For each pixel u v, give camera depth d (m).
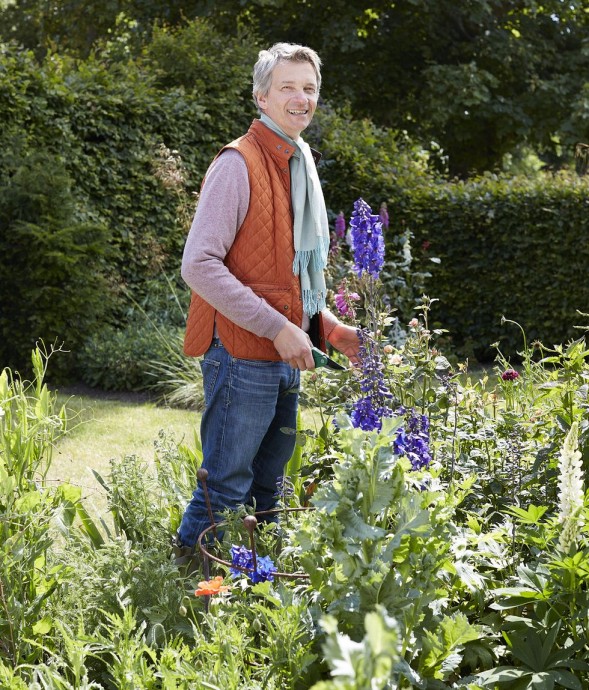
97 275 7.77
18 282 7.48
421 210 9.30
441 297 9.22
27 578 2.37
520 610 2.20
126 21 15.84
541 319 9.05
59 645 2.30
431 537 1.88
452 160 16.53
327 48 15.02
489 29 15.16
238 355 2.65
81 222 7.86
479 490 2.86
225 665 1.80
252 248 2.64
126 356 7.46
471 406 3.39
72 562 2.58
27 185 7.46
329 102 11.57
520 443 2.77
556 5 15.45
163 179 8.53
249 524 2.11
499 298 9.16
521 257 9.00
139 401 7.11
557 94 14.89
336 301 3.88
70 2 15.94
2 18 16.97
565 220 8.82
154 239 8.68
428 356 3.26
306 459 3.28
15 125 7.98
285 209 2.69
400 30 15.30
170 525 3.01
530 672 1.89
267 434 2.99
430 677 1.84
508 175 9.94
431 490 2.05
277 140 2.69
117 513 2.99
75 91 8.43
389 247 9.19
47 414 2.82
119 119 8.59
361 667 0.86
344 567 1.75
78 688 1.88
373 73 15.51
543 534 2.22
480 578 2.19
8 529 2.37
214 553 2.64
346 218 9.50
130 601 2.26
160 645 2.21
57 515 2.70
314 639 1.87
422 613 1.92
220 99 9.35
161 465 3.22
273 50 2.70
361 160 9.55
